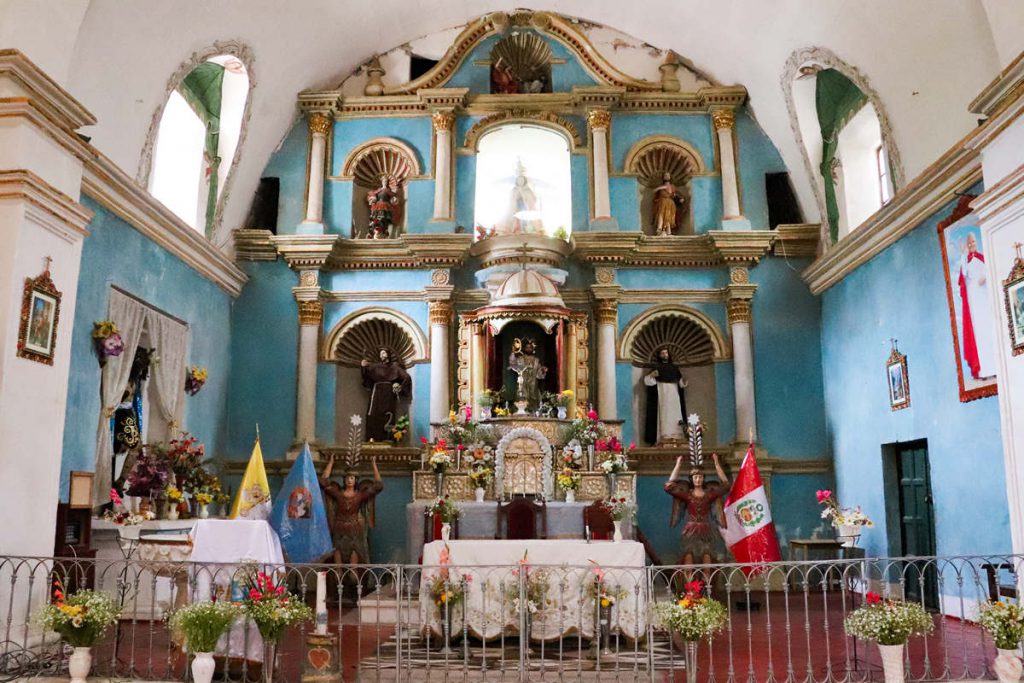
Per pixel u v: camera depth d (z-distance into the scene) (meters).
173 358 11.93
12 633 7.50
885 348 11.76
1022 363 7.88
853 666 7.50
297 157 14.87
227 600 6.93
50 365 8.24
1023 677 6.81
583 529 11.77
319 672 6.82
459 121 15.06
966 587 9.64
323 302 14.46
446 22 15.18
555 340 13.97
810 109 13.58
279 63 13.39
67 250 8.54
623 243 14.18
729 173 14.63
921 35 9.99
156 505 10.62
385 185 14.95
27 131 7.98
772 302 14.34
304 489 11.55
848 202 13.52
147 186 11.26
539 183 15.78
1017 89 7.73
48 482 8.15
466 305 14.53
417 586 11.60
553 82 15.16
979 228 9.32
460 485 12.36
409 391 14.38
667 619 6.62
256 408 14.08
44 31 8.41
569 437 12.84
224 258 13.21
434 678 7.28
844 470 13.22
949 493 10.06
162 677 6.96
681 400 14.26
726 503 11.80
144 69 10.45
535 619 8.33
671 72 15.16
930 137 10.55
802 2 11.74
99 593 6.92
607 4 14.77
